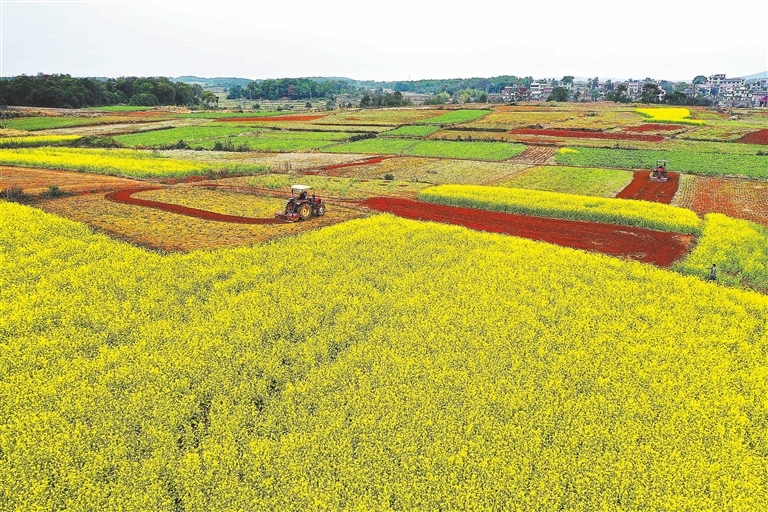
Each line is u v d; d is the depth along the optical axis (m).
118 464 14.56
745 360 20.36
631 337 21.64
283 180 56.97
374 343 21.11
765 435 16.25
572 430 16.12
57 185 46.44
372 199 48.84
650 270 29.33
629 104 169.50
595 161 73.62
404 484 14.00
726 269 30.81
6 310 22.05
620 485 14.05
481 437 15.62
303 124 119.81
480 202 46.09
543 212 43.47
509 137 97.00
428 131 105.94
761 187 57.00
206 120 128.88
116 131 104.50
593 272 28.77
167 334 20.83
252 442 15.32
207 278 26.44
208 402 17.47
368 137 101.94
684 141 90.38
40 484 13.66
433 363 19.67
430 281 26.98
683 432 16.08
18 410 16.34
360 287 25.86
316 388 18.02
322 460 14.87
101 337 20.39
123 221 36.34
